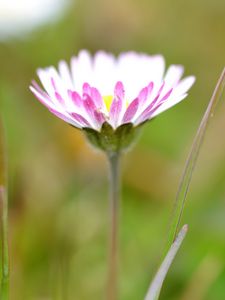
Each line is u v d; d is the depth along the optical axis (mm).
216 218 133
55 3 187
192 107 172
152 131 159
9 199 135
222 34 187
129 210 144
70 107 99
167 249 95
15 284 119
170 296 125
